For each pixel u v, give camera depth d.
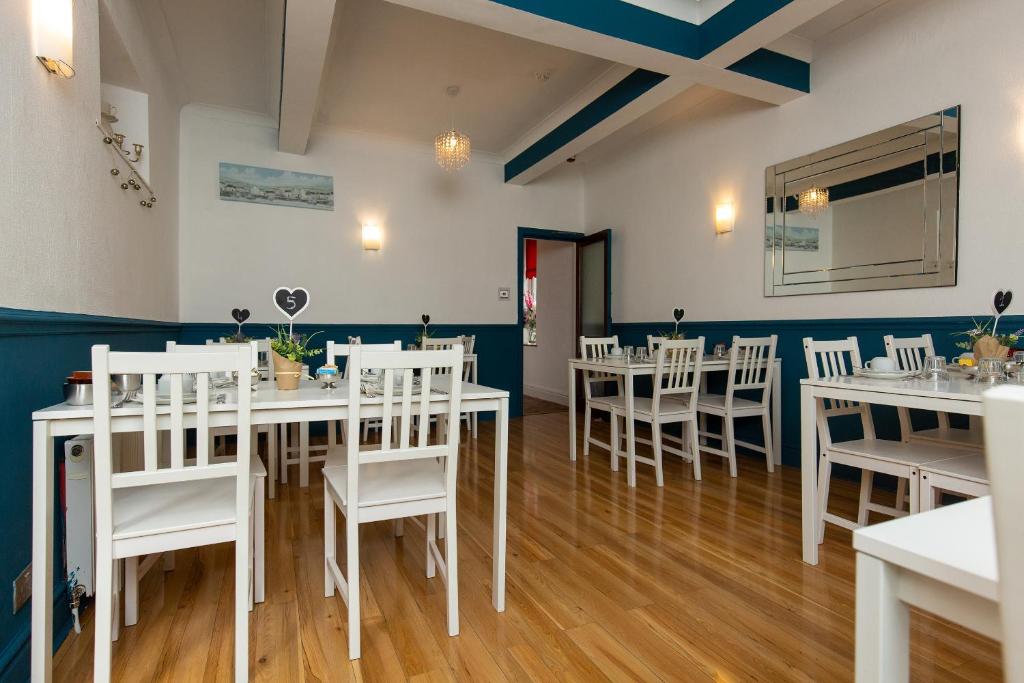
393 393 1.80
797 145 3.70
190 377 1.68
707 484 3.35
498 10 2.63
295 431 3.90
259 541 1.87
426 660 1.57
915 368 2.75
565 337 6.88
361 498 1.64
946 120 2.88
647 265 5.19
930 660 1.56
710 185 4.43
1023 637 0.38
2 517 1.41
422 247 5.50
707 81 3.42
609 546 2.38
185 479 1.39
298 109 3.88
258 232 4.82
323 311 5.08
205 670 1.52
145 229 3.26
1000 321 2.66
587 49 3.00
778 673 1.50
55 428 1.33
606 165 5.84
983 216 2.74
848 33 3.36
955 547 0.56
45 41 1.69
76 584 1.72
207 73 4.05
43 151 1.72
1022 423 0.36
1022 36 2.61
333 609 1.85
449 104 4.56
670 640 1.67
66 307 1.92
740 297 4.17
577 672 1.51
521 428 5.27
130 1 2.86
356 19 3.30
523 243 6.03
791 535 2.50
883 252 3.18
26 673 1.46
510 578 2.08
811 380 2.18
